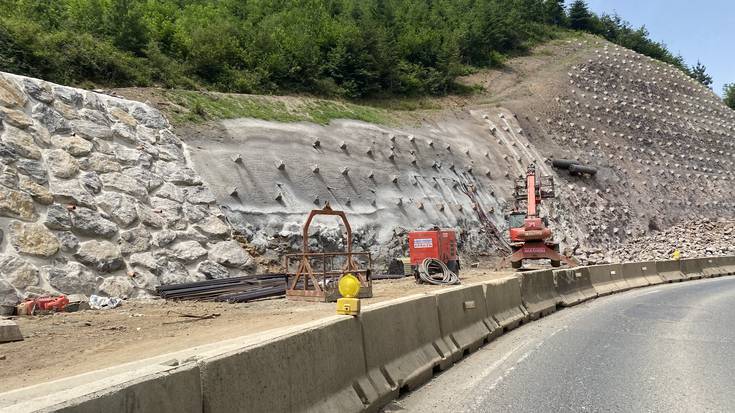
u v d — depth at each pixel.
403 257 24.47
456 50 51.69
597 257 35.31
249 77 32.47
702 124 62.16
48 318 11.15
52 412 2.65
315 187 23.41
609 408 6.21
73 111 16.42
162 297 14.50
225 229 18.09
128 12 28.58
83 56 23.62
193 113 22.31
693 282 26.11
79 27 27.30
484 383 7.35
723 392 6.84
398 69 44.88
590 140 48.78
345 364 5.76
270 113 26.22
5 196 12.86
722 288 21.94
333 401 5.36
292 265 19.48
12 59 20.89
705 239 43.03
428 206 28.39
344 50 40.38
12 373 7.12
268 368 4.49
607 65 63.72
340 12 51.72
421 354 7.68
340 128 28.84
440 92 48.41
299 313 12.51
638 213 44.72
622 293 20.59
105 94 18.77
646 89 62.72
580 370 8.09
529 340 10.59
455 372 7.98
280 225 20.38
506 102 48.22
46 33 23.92
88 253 13.84
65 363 7.71
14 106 14.68
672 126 58.38
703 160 56.53
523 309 13.10
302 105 29.25
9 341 8.98
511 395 6.75
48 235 13.26
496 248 30.97
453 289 9.56
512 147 40.56
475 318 10.24
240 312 12.77
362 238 23.44
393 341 7.01
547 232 25.64
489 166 36.44
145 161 17.53
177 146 19.56
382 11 54.25
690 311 14.69
